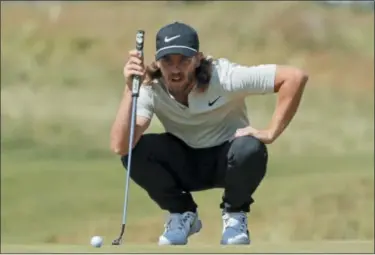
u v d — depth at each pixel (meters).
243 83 14.23
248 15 78.69
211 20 78.00
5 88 69.19
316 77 71.12
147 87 14.42
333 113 63.72
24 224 41.81
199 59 14.12
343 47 75.81
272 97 64.50
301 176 47.41
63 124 62.78
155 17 79.00
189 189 15.31
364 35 77.62
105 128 62.28
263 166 14.57
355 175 46.31
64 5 82.06
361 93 67.94
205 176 15.05
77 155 56.03
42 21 80.06
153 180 14.84
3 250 13.44
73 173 50.47
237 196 14.73
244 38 76.06
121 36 77.62
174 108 14.48
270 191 44.16
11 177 49.47
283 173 48.75
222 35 76.31
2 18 80.69
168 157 14.82
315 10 79.69
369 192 43.53
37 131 61.16
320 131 59.97
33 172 50.72
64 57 74.94
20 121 63.03
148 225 40.81
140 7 80.81
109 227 41.03
